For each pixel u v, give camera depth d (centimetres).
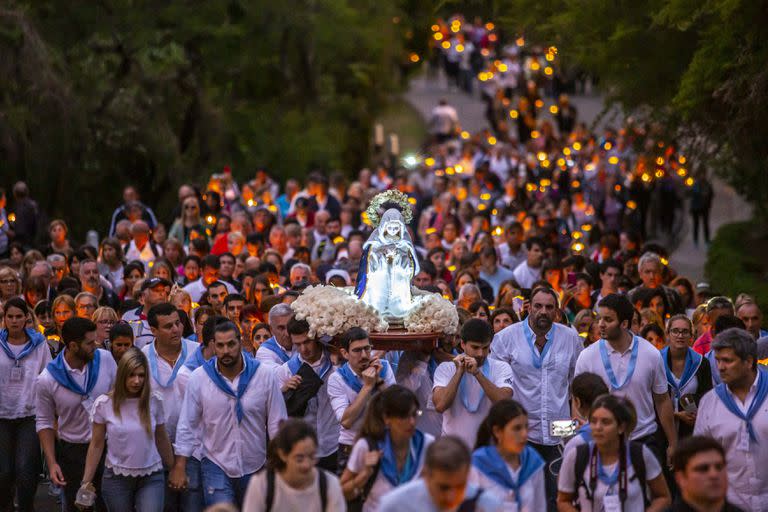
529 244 2664
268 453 1264
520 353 1680
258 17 4747
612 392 1608
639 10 2761
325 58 5169
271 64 4966
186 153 4631
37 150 3969
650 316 1930
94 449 1557
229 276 2466
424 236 3428
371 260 1727
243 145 4822
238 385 1555
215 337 1540
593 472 1270
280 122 4991
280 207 3819
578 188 4275
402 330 1691
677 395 1697
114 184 4309
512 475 1251
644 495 1281
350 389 1582
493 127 6525
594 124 3116
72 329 1648
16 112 3850
